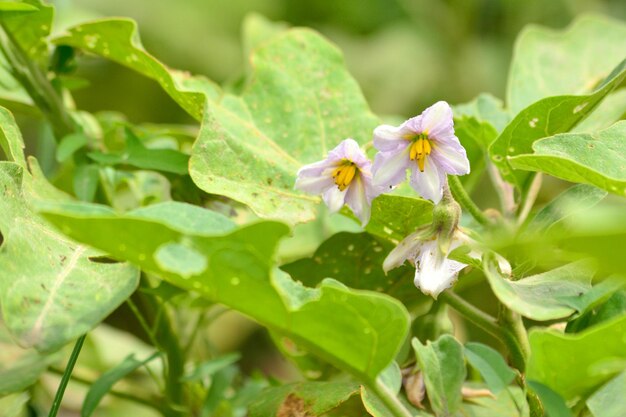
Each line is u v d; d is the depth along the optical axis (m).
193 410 0.86
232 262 0.65
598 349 0.67
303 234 0.90
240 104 0.81
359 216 0.73
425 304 0.81
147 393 0.85
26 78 0.83
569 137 0.72
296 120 0.81
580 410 0.70
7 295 0.67
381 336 0.67
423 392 0.74
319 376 0.83
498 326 0.74
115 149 0.88
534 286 0.70
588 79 0.88
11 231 0.70
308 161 0.80
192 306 0.82
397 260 0.72
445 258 0.71
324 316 0.67
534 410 0.72
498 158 0.77
